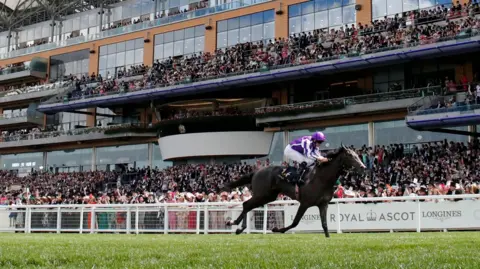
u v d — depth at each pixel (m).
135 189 39.31
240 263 5.57
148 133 44.66
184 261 5.90
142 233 18.52
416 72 34.69
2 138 52.78
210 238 12.68
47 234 18.09
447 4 34.44
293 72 36.53
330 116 36.12
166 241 10.86
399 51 32.34
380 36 34.03
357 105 34.44
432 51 31.31
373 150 33.00
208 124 40.72
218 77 39.62
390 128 34.66
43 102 49.03
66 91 48.53
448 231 15.77
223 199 21.80
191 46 45.59
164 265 5.51
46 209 20.55
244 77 38.44
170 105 43.25
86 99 46.31
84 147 49.34
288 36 40.69
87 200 26.94
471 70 32.78
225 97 41.47
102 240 11.84
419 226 16.08
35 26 58.81
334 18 38.84
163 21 47.38
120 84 45.06
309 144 11.16
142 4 50.72
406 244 8.44
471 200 15.62
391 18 35.28
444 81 33.66
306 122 38.28
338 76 37.53
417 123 30.45
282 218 17.30
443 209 15.98
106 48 50.53
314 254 6.69
